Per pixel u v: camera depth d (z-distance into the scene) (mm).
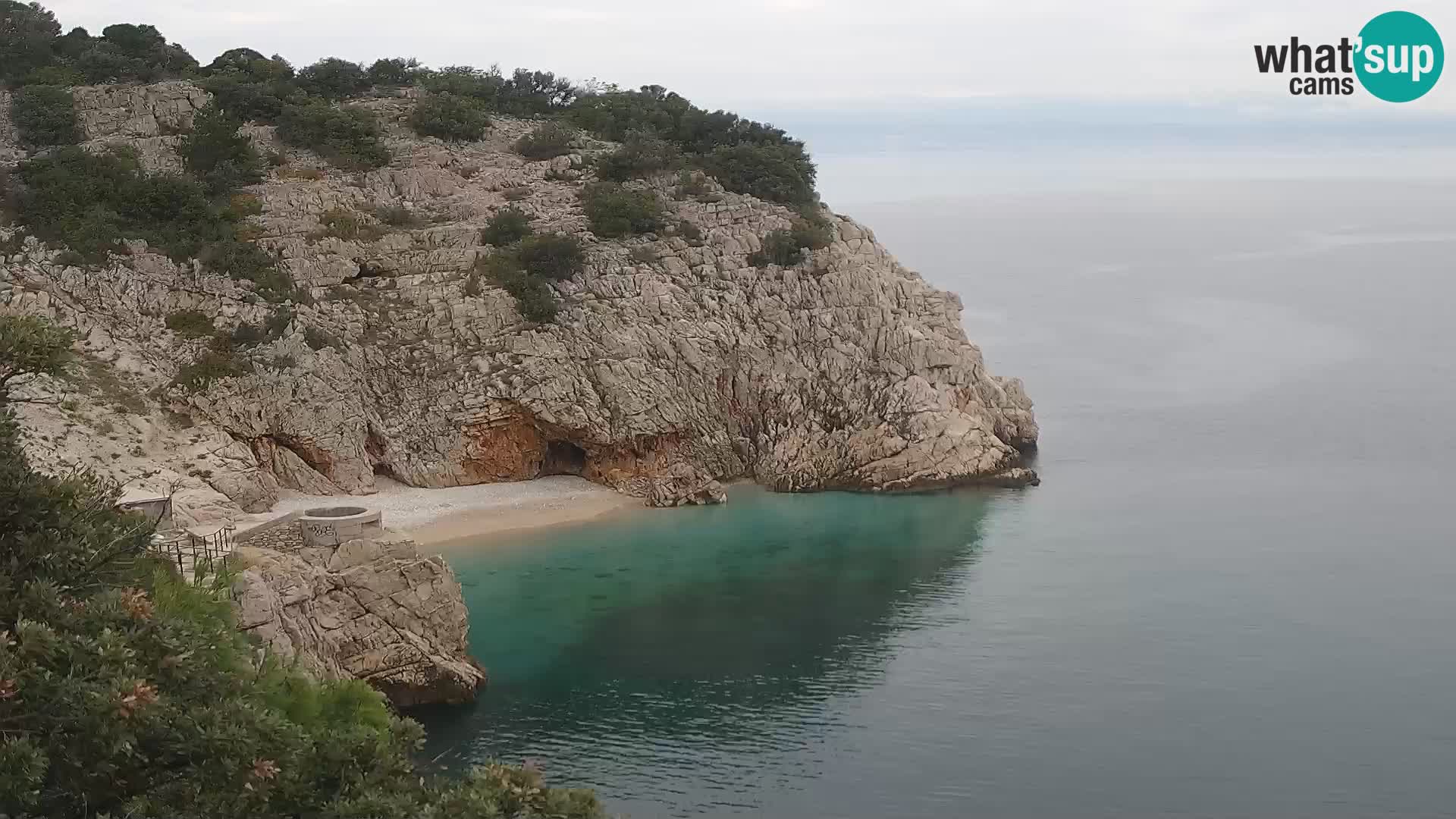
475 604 77750
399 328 104688
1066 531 93500
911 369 110688
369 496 98062
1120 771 57469
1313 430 125750
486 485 102562
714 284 111875
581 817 36344
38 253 98812
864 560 86875
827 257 114812
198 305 99688
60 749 31203
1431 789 55750
